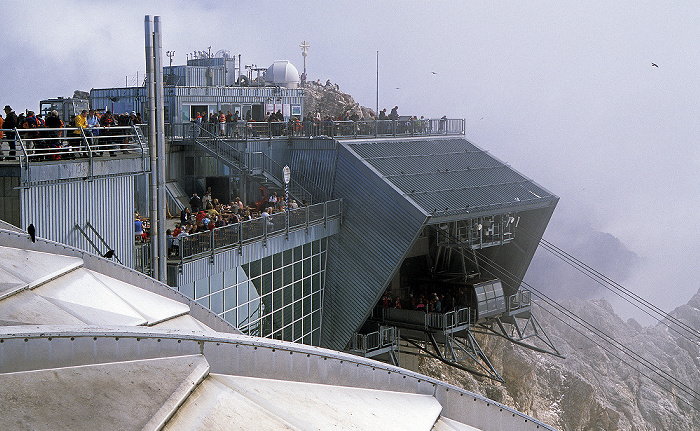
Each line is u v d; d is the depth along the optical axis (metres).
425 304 47.59
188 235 32.44
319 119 50.44
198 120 47.91
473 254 51.94
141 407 9.68
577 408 75.56
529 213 54.53
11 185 24.33
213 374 11.48
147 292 21.59
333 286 46.88
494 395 68.25
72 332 10.44
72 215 26.88
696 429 91.06
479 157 55.75
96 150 28.72
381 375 13.52
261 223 38.38
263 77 63.84
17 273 17.80
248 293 37.97
